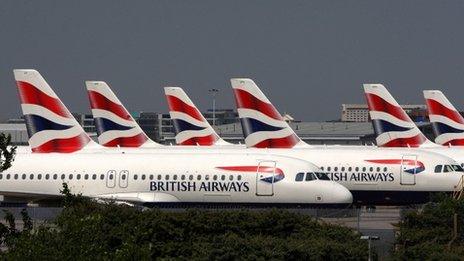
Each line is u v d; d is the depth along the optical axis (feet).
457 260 647.97
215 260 624.59
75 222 521.24
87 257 499.51
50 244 506.89
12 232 565.12
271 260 623.77
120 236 638.12
